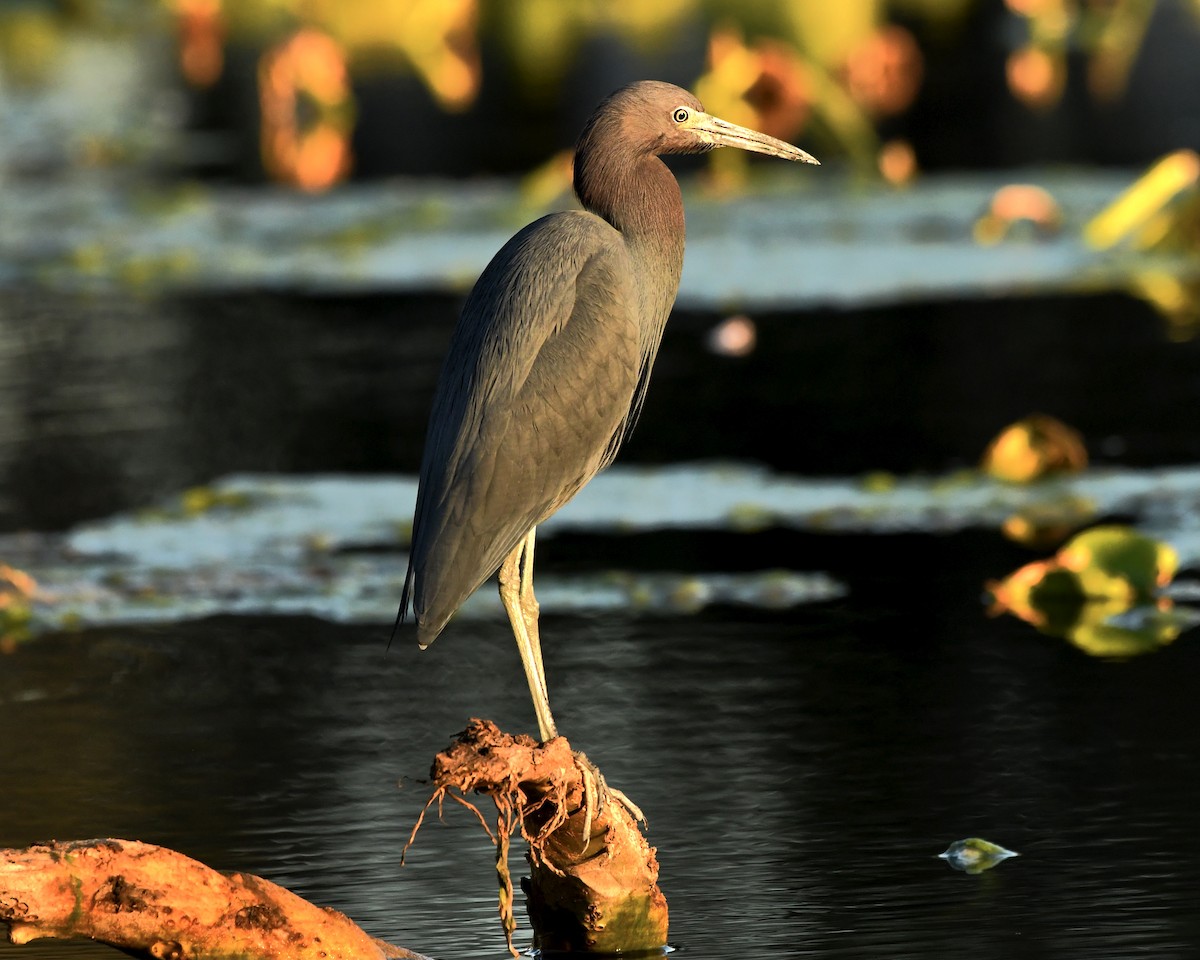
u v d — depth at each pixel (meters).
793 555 12.38
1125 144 27.03
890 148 27.31
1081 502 13.02
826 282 20.52
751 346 18.17
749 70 26.48
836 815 8.34
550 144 28.38
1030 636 10.75
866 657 10.45
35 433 16.08
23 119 33.47
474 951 7.16
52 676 10.51
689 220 24.16
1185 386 16.08
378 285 21.52
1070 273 20.44
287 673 10.54
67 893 6.25
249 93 34.41
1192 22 36.69
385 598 11.75
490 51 35.69
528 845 7.20
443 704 9.98
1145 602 11.30
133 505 13.90
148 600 11.73
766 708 9.70
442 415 7.97
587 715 9.69
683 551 12.51
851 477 13.94
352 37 36.78
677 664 10.44
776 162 28.09
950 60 34.06
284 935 6.52
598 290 8.05
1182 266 20.73
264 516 13.34
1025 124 29.05
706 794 8.60
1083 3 35.62
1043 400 15.84
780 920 7.32
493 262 8.23
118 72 37.66
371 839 8.28
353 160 28.67
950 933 7.14
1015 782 8.63
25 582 11.83
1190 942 6.99
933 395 16.22
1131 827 8.09
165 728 9.72
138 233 24.78
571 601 11.61
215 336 19.66
